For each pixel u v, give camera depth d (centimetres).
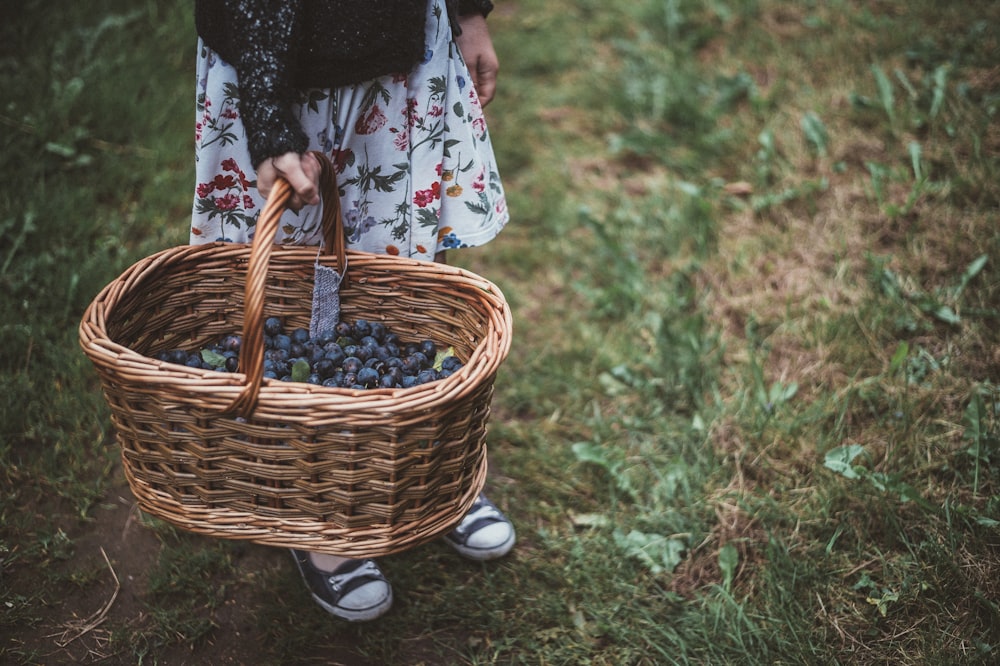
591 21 419
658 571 204
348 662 187
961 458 219
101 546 205
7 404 223
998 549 196
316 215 187
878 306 261
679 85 367
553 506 224
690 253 298
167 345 185
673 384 253
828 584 197
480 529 206
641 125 358
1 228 261
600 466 233
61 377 237
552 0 434
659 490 224
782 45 376
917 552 198
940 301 259
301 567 193
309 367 173
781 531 211
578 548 210
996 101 316
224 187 177
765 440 232
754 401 242
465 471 168
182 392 146
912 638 183
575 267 301
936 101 314
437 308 189
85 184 293
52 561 200
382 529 160
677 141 350
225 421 149
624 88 375
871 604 192
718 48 388
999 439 215
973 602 187
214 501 160
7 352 237
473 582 205
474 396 155
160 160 307
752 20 393
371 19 159
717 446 234
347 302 191
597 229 301
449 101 181
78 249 268
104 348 149
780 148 328
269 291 190
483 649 191
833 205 301
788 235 294
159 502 163
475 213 193
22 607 188
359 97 170
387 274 187
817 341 257
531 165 343
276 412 145
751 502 218
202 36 160
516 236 313
